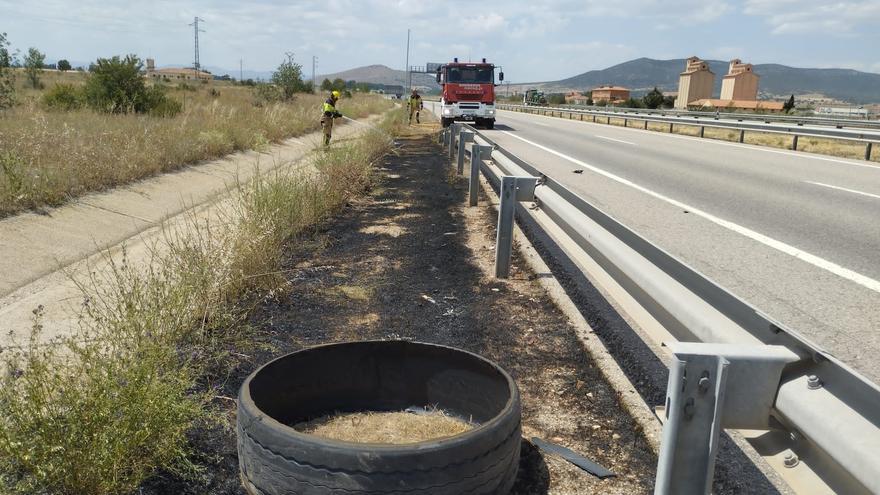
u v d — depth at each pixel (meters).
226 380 3.73
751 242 6.89
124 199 8.55
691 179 12.01
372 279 5.87
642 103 67.44
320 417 3.35
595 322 4.77
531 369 4.04
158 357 3.12
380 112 44.88
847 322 4.48
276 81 38.44
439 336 4.54
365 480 2.31
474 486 2.44
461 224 8.38
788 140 23.00
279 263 5.94
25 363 3.65
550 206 5.01
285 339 4.41
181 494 2.71
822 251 6.52
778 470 1.64
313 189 8.40
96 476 2.55
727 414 1.63
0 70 17.23
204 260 4.81
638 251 3.02
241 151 14.54
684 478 1.66
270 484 2.46
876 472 1.23
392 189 11.48
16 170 7.51
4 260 5.74
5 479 2.54
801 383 1.54
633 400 3.54
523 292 5.54
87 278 5.70
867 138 16.22
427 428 3.23
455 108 28.50
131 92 19.48
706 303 2.22
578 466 3.00
